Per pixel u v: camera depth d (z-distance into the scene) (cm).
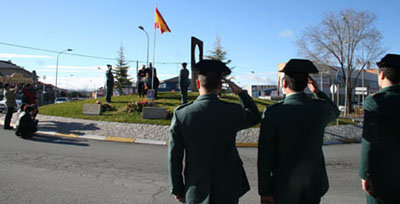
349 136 1213
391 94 238
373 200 246
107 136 1073
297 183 230
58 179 552
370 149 238
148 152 841
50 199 447
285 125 232
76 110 1475
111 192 490
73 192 483
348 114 3338
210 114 220
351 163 769
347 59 3516
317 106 240
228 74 250
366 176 242
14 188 491
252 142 1043
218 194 216
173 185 228
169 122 1226
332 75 3719
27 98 1180
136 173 616
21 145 867
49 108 1593
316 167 235
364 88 2523
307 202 234
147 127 1164
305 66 244
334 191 529
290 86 245
